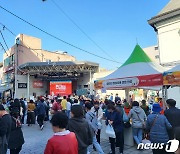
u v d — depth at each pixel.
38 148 8.38
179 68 6.57
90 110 6.82
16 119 5.79
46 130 12.46
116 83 8.07
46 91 34.47
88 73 32.31
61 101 14.83
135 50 9.01
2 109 5.28
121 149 7.18
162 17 17.19
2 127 5.09
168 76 6.60
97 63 31.30
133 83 7.51
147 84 7.13
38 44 39.03
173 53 16.70
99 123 7.73
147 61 8.40
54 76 32.34
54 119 3.09
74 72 31.86
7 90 34.69
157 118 4.94
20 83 32.66
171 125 4.96
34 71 31.59
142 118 7.66
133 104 7.86
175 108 5.36
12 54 36.62
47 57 40.78
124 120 7.62
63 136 3.04
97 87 8.92
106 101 9.05
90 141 4.25
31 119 14.25
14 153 5.71
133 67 8.16
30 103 14.46
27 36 37.38
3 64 40.62
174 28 16.77
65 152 2.93
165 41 17.28
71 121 4.10
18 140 5.72
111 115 7.04
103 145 8.46
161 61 17.42
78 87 33.19
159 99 12.72
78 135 4.03
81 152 4.04
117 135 7.16
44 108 12.91
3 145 5.10
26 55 36.69
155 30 18.47
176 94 15.98
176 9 16.33
